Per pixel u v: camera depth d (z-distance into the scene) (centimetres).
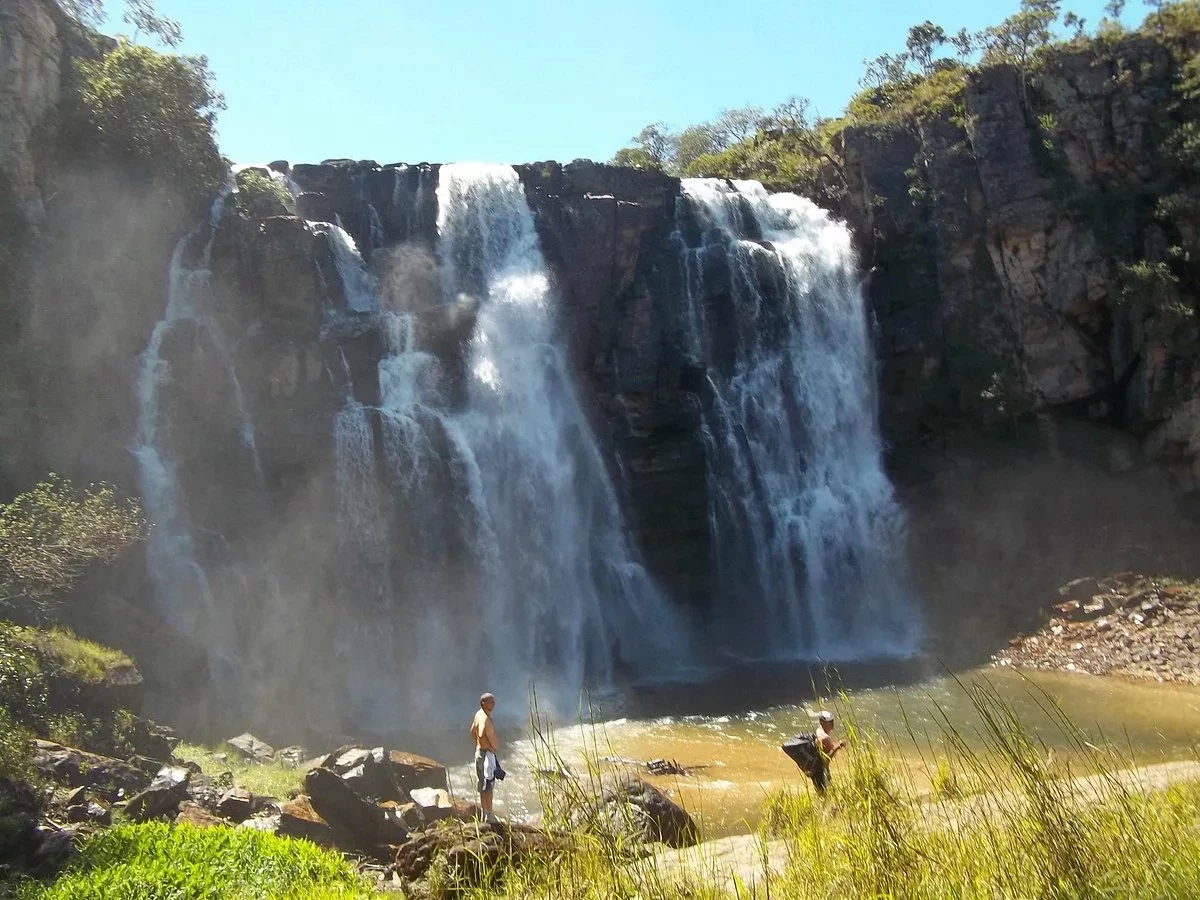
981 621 3519
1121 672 2939
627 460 3738
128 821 1448
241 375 3197
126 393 2988
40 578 1998
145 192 3231
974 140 4197
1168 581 3309
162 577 2730
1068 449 3869
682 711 2747
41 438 2634
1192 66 3922
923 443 4081
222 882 1150
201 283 3300
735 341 4019
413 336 3494
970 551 3766
